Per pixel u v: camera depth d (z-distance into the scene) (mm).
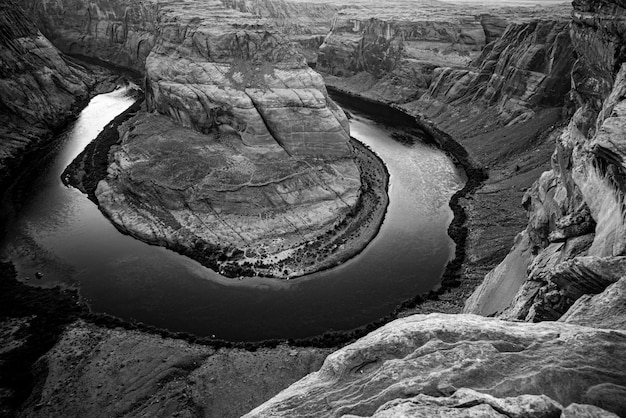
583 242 26797
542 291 24281
